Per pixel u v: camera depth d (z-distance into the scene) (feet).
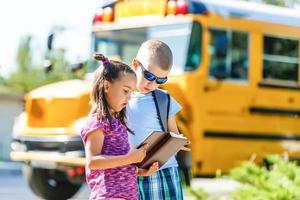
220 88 37.09
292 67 39.99
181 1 36.86
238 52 37.83
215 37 37.01
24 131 38.19
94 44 40.63
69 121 36.47
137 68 16.70
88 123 14.74
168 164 16.94
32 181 40.01
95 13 40.93
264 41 38.88
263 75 38.78
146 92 16.80
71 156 35.91
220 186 45.03
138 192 16.25
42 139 37.22
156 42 16.63
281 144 39.24
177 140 15.66
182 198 17.17
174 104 17.11
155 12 38.01
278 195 22.30
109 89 14.70
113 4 40.27
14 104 103.86
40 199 41.39
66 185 40.73
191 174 35.63
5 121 103.65
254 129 38.27
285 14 40.11
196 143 36.19
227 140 37.24
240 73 37.88
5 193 50.26
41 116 37.68
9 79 110.42
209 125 36.73
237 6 38.27
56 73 80.69
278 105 39.24
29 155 37.65
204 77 36.58
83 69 40.70
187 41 36.50
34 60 121.29
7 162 99.40
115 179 14.75
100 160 14.51
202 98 36.52
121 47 39.55
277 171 24.73
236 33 37.76
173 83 36.78
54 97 37.17
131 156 14.70
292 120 39.78
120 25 39.65
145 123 16.72
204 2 37.09
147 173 15.79
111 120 14.76
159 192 16.74
